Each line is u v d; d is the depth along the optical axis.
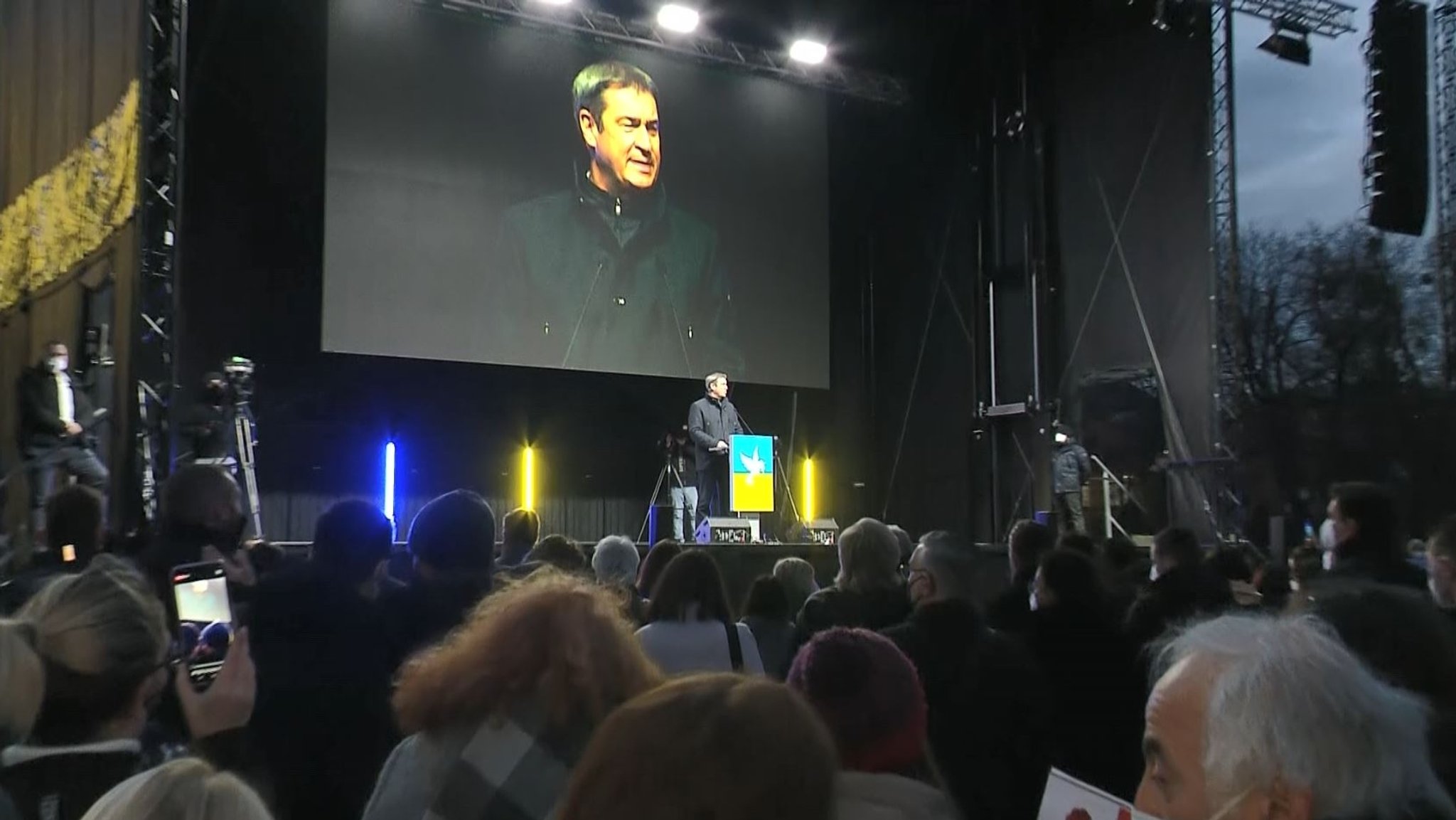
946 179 12.15
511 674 1.46
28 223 7.30
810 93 12.24
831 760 0.75
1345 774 0.98
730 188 11.66
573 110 10.88
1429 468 10.08
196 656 2.07
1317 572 4.11
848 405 12.77
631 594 4.01
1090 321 10.75
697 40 11.44
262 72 9.77
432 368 10.71
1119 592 3.93
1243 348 9.78
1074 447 9.90
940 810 1.39
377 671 2.44
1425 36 8.63
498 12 10.45
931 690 2.49
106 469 7.04
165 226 7.51
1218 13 9.68
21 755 1.45
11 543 6.37
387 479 9.95
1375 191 8.55
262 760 2.30
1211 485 9.35
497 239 10.38
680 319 11.25
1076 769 2.66
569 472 11.44
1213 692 1.06
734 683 0.77
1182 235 9.89
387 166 9.93
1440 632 1.36
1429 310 10.51
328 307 9.59
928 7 11.95
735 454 9.51
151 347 7.47
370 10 9.95
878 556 3.33
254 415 9.63
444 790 1.42
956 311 11.93
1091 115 10.85
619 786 0.71
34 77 7.35
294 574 2.48
